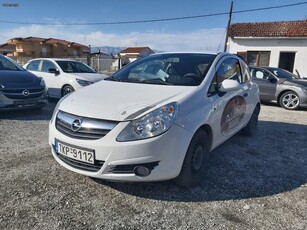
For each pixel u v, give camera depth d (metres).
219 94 3.51
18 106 6.00
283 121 7.00
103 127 2.63
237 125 4.28
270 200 2.95
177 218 2.57
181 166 2.80
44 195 2.86
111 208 2.69
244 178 3.46
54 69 8.53
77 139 2.72
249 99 4.70
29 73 6.71
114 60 28.38
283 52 16.31
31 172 3.37
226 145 4.76
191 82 3.37
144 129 2.58
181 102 2.84
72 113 2.86
